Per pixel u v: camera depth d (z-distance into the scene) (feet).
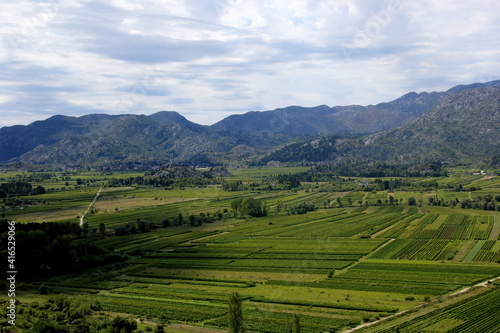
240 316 290.56
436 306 346.95
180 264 524.93
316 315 336.70
